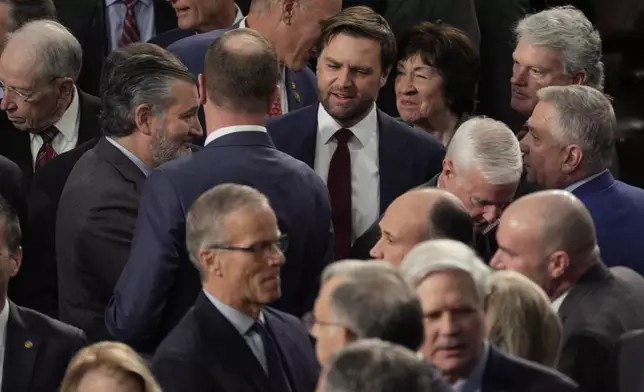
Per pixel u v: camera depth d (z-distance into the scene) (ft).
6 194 60.95
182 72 55.06
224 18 71.51
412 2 75.15
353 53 57.47
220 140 49.96
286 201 50.08
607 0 80.12
